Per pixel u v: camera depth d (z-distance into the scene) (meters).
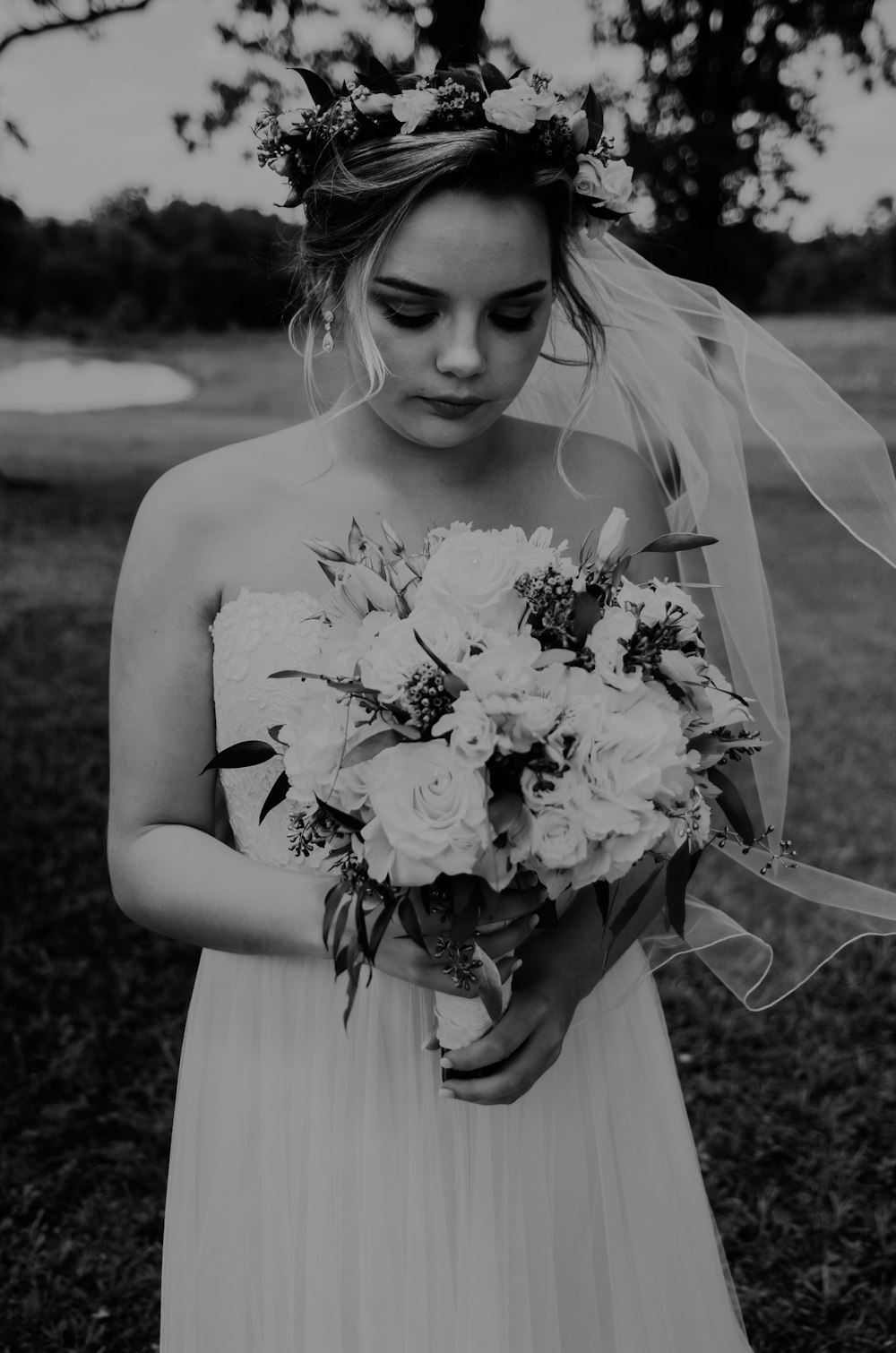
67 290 23.48
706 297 1.93
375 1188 1.61
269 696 1.61
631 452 1.94
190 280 23.86
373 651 1.32
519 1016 1.52
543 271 1.51
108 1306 2.82
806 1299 2.87
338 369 1.86
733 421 1.97
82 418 18.27
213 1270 1.71
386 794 1.25
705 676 1.46
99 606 8.58
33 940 4.35
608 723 1.29
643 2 8.07
